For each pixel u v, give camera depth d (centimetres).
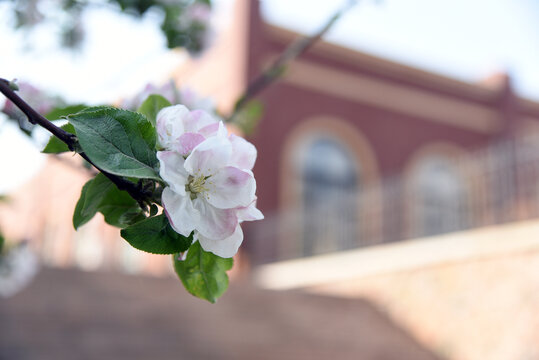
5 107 119
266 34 1401
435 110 1658
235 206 85
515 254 746
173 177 81
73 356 612
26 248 334
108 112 81
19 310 638
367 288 944
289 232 1209
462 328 797
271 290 828
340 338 799
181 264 97
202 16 225
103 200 91
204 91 1427
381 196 1118
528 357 709
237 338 723
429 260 855
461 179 962
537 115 1817
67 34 220
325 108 1492
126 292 725
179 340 682
